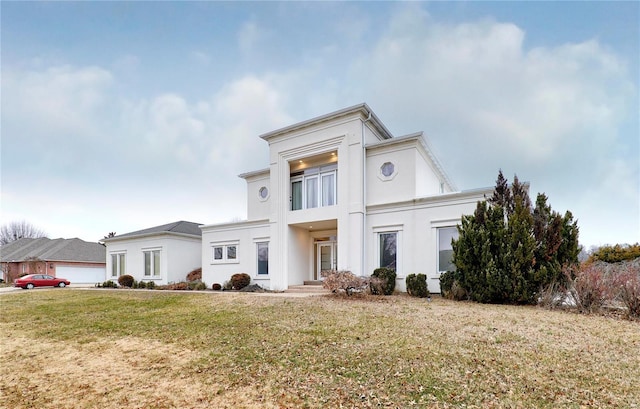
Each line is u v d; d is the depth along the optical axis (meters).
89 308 12.15
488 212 11.30
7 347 7.33
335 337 6.75
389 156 14.96
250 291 16.83
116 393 4.68
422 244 13.64
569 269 9.73
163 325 8.69
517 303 10.33
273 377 4.95
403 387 4.46
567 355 5.55
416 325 7.50
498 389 4.36
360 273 14.38
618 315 8.55
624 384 4.50
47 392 4.82
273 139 17.59
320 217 15.80
